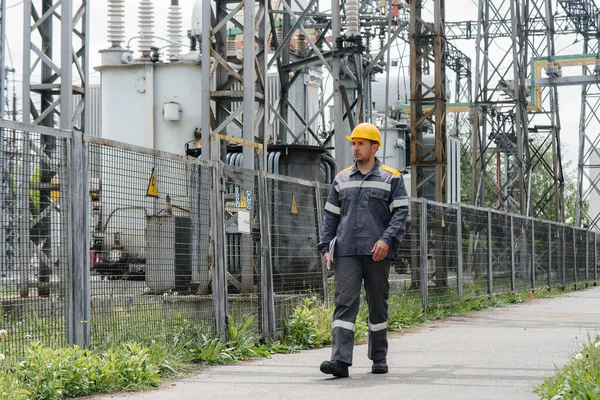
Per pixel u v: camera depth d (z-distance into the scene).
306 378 9.52
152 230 10.09
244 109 18.31
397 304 16.92
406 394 8.24
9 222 8.18
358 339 13.31
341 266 9.68
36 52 19.08
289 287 13.34
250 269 12.27
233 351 11.26
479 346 12.83
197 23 30.28
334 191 9.86
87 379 8.36
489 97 40.84
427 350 12.30
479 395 8.15
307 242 13.94
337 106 23.47
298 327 12.87
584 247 42.97
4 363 7.89
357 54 24.42
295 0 25.14
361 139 9.72
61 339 8.73
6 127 8.19
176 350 10.24
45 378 7.98
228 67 18.56
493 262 25.75
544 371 9.94
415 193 24.94
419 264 19.14
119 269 9.56
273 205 13.01
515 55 39.66
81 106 19.59
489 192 76.94
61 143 8.82
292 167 22.78
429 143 45.12
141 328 9.90
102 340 9.27
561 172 53.88
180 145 29.09
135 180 9.83
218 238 11.46
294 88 35.19
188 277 10.81
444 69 25.31
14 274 8.23
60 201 8.76
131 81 29.33
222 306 11.46
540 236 32.84
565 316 19.88
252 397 8.16
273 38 25.09
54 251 8.67
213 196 11.43
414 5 25.23
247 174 12.30
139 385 8.69
